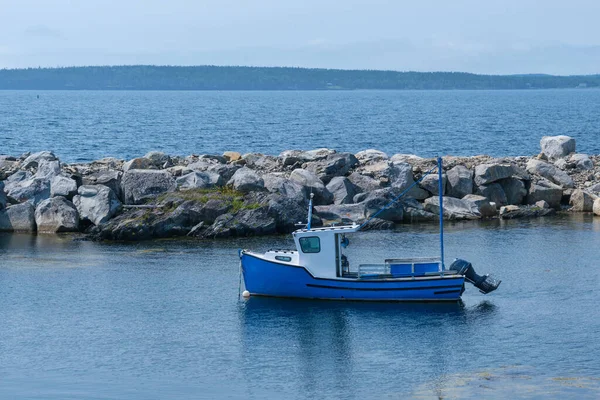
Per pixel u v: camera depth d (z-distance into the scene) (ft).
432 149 513.86
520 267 208.95
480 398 130.00
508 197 286.05
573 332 160.76
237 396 132.98
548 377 138.41
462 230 253.85
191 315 173.68
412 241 237.25
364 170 291.17
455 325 165.58
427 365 144.97
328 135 618.44
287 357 149.89
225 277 201.46
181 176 273.75
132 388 136.56
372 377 140.05
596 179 305.12
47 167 277.85
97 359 149.59
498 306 177.78
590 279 197.77
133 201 262.47
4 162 310.04
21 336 161.48
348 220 256.73
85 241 242.37
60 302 182.70
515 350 151.43
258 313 174.70
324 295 183.01
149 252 226.38
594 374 139.44
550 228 255.91
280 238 241.55
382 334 161.17
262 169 305.73
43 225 254.27
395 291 179.93
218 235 242.78
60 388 136.56
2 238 246.68
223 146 531.50
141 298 185.26
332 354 150.92
